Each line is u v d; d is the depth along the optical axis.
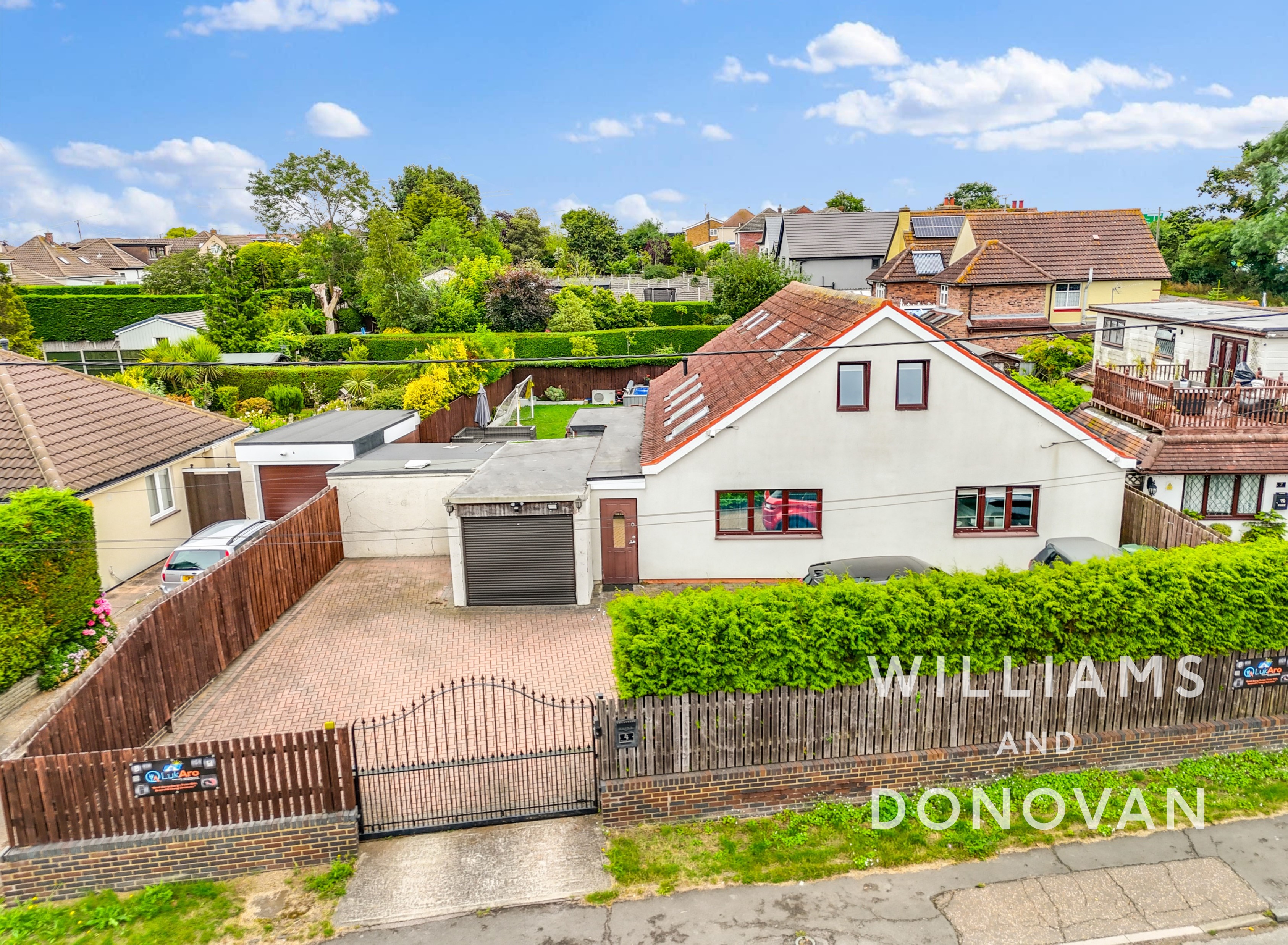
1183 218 64.19
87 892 10.61
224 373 43.97
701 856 10.99
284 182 67.44
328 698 15.60
